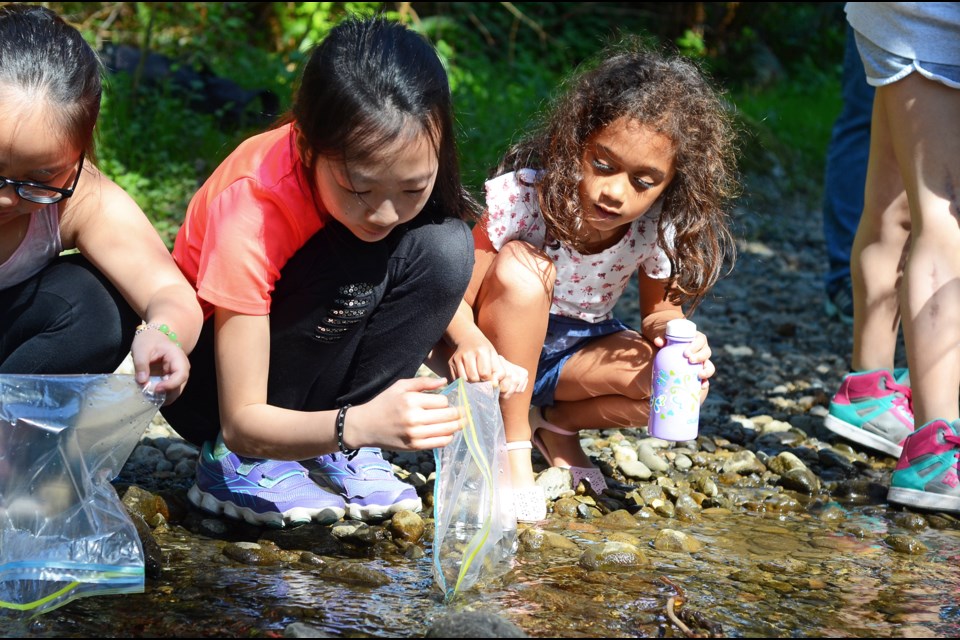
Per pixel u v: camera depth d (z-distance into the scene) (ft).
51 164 6.48
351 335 7.84
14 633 6.06
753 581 7.22
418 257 7.66
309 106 6.52
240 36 25.88
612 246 8.77
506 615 6.47
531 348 8.32
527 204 8.58
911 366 9.39
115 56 20.47
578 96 8.13
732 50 36.68
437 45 28.73
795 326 16.60
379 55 6.44
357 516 8.21
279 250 7.17
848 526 8.55
